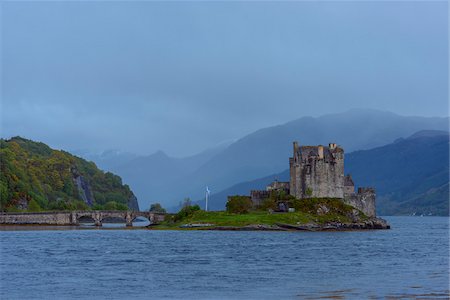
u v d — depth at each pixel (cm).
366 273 11469
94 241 19000
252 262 13150
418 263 13188
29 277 10906
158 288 9781
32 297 9100
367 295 9162
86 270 11806
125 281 10469
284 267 12312
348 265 12712
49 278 10794
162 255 14550
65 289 9712
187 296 9125
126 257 14100
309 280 10581
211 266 12444
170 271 11662
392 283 10262
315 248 16675
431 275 11219
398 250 16538
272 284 10144
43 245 17375
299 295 9181
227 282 10350
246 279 10675
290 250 15950
